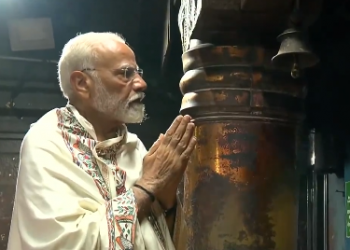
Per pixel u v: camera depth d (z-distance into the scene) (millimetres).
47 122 1125
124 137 1178
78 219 977
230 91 1934
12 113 4137
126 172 1125
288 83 1957
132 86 1126
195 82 2008
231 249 1837
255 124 1916
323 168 2299
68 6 3934
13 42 3998
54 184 1007
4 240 3971
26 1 3842
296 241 1940
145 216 1079
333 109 2232
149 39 4152
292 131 1979
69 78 1154
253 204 1854
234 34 1955
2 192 4055
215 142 1935
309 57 1591
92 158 1087
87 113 1148
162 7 3537
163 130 4316
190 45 2119
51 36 4020
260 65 1926
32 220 974
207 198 1906
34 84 4211
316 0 1670
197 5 1907
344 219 2123
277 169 1902
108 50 1122
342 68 2164
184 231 1199
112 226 971
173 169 1085
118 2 3826
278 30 1944
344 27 2166
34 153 1053
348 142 2090
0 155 4109
